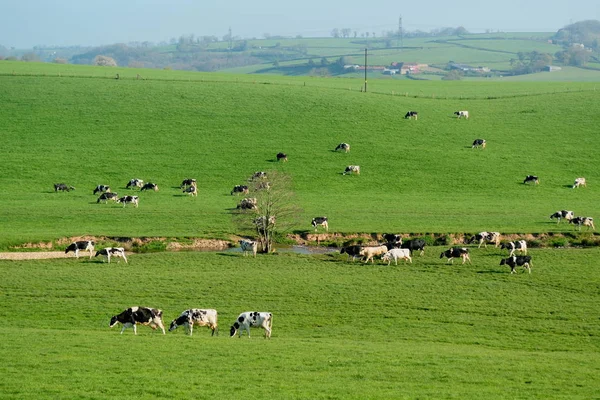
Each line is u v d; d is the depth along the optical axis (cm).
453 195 8275
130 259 5628
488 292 4725
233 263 5522
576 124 10819
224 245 6309
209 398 2691
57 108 10888
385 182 8706
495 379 3009
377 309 4378
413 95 12950
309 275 5153
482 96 13012
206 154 9506
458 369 3142
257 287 4819
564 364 3278
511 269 5219
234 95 11856
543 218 7131
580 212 7431
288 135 10219
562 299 4575
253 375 2973
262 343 3519
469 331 3988
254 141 9981
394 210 7488
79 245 5725
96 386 2789
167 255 5775
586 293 4706
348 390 2809
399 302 4516
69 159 9175
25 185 8319
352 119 10888
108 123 10450
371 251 5562
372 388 2845
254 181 6375
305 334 3894
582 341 3825
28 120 10394
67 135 9975
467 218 7106
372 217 7144
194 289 4753
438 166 9250
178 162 9231
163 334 3722
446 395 2781
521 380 3009
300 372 3034
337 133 10350
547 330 4006
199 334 3822
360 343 3625
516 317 4238
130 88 11994
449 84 15238
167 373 2966
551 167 9269
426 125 10775
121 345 3375
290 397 2716
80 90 11719
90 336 3556
